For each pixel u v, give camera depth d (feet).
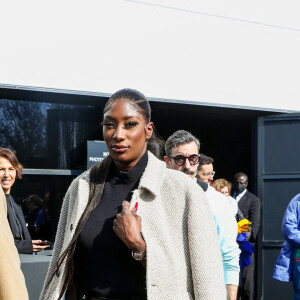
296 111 24.47
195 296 6.48
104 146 21.44
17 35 18.97
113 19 20.76
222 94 22.80
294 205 16.90
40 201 20.89
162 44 21.68
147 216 6.52
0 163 14.97
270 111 23.95
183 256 6.56
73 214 6.91
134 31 21.17
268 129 24.40
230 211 11.19
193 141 11.43
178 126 25.71
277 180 24.31
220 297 6.48
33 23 19.26
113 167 7.05
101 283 6.51
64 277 6.77
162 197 6.68
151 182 6.62
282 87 24.17
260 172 24.17
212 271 6.49
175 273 6.40
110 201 6.76
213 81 22.63
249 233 21.67
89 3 20.31
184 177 6.74
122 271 6.50
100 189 6.86
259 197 24.03
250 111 23.81
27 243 14.78
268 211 24.20
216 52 22.76
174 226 6.59
